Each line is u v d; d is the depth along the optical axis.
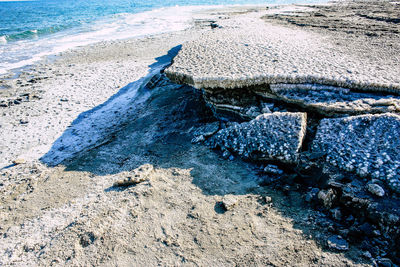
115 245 3.93
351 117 4.65
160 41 21.05
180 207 4.43
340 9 18.67
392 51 7.25
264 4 42.84
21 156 7.83
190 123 7.34
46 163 7.30
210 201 4.47
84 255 3.88
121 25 29.67
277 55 7.28
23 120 9.94
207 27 25.97
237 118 6.54
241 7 39.81
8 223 5.04
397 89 5.03
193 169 5.37
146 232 4.06
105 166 6.43
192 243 3.77
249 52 7.68
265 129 5.15
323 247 3.37
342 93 5.43
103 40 22.48
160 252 3.71
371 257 3.12
